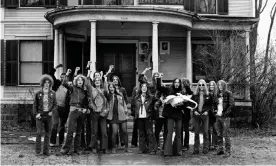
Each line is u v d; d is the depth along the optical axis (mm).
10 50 17500
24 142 11852
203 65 17078
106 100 10234
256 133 14648
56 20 15688
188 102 10000
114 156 9906
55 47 16344
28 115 16469
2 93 17422
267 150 10977
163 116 9977
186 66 17094
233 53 15695
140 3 17297
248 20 16859
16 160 9312
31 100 16594
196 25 16922
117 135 11141
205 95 10203
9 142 11805
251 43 17047
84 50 17906
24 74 17547
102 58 18062
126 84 18156
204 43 18109
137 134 11312
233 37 16016
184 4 17766
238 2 18391
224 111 10000
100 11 14758
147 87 10438
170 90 10250
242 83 15836
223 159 9664
